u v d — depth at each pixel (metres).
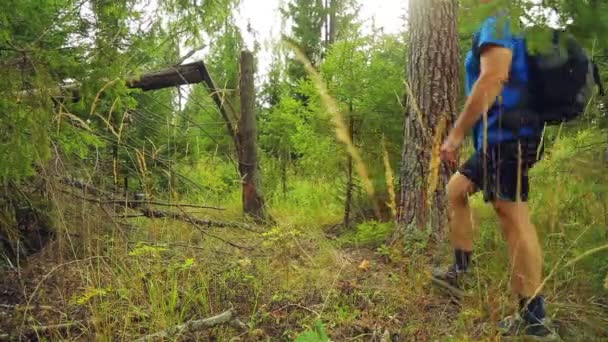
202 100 6.28
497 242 2.80
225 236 4.65
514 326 2.21
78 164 4.34
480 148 2.57
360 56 5.49
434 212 3.39
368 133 5.45
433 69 4.39
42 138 3.06
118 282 2.85
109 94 3.46
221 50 6.18
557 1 1.37
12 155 3.03
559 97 2.25
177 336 2.43
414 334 2.34
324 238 4.66
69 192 3.59
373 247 4.55
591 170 1.85
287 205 6.97
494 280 2.39
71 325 2.65
